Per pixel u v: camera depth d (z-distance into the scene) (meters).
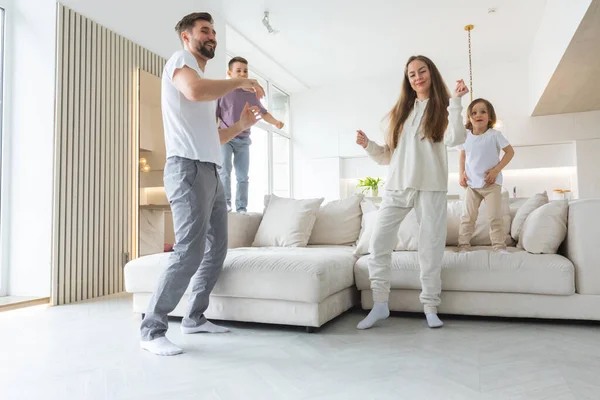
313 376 1.63
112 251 3.89
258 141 7.89
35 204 3.42
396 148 2.54
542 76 5.84
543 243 2.49
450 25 6.02
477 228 2.98
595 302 2.32
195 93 1.89
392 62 7.46
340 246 3.42
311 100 8.75
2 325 2.54
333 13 5.65
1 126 3.49
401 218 2.50
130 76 4.16
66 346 2.08
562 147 7.01
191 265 2.01
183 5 4.98
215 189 2.13
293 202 3.48
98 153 3.77
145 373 1.68
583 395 1.42
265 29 6.12
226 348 2.02
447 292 2.57
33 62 3.48
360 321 2.54
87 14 3.72
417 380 1.57
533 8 5.52
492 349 1.95
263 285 2.32
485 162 2.74
